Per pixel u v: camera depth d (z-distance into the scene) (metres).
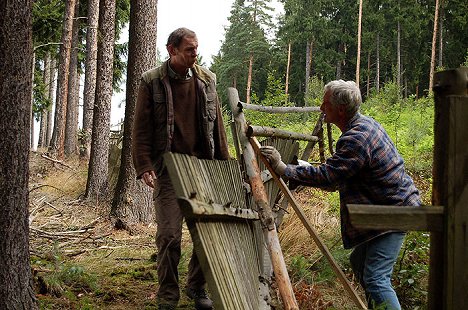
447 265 2.10
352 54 51.44
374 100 22.28
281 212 4.98
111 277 4.95
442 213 2.11
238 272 2.87
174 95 3.88
